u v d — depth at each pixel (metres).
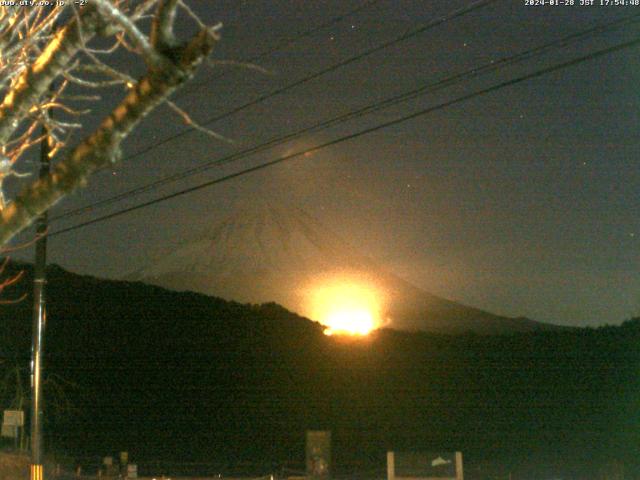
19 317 60.62
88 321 72.69
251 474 40.16
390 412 56.44
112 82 4.37
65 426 51.12
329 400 59.72
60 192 3.97
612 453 43.12
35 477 18.52
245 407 57.50
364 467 42.12
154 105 3.79
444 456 25.33
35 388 18.81
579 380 58.84
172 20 3.64
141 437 49.94
